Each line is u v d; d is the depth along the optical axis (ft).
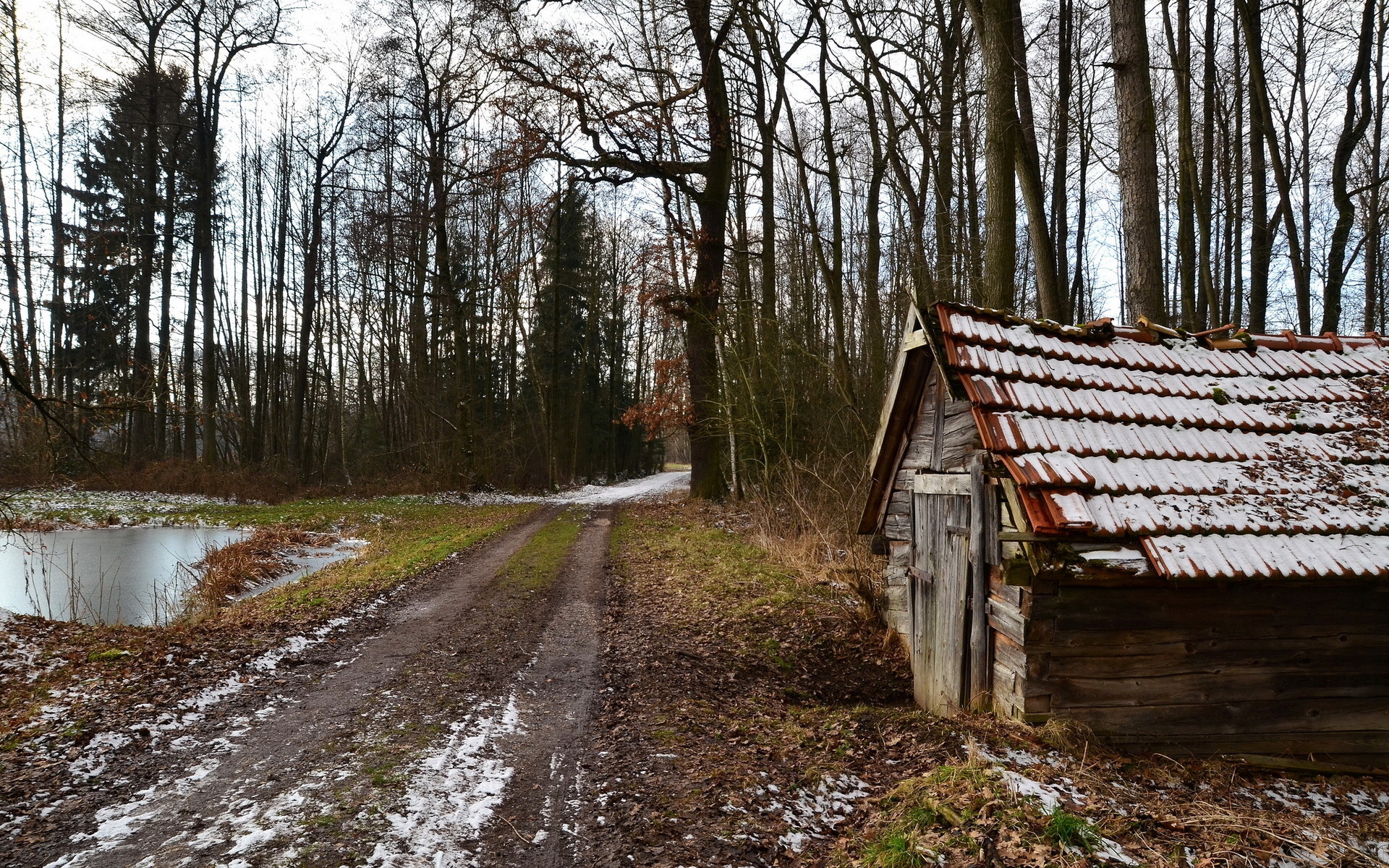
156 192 95.61
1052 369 18.69
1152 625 16.07
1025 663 16.07
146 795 14.66
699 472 75.05
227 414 44.62
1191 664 16.17
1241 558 14.74
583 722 19.34
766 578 37.01
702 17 64.59
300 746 17.35
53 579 43.27
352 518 71.82
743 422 59.88
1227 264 55.67
